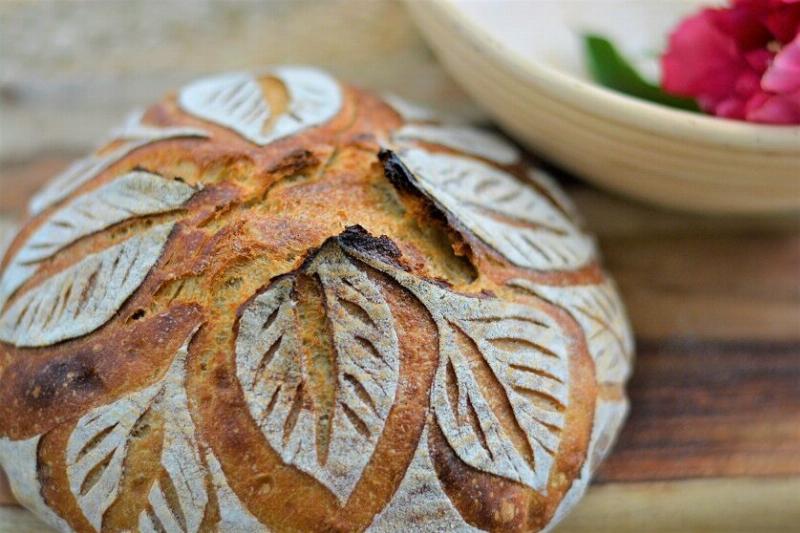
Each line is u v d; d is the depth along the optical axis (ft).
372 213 1.34
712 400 1.62
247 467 1.24
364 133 1.44
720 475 1.56
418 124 1.55
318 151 1.38
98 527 1.27
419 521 1.26
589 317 1.43
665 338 1.67
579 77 1.71
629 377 1.63
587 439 1.37
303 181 1.36
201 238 1.30
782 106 1.43
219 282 1.28
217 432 1.24
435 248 1.35
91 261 1.32
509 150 1.63
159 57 1.82
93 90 1.79
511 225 1.44
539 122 1.58
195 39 1.84
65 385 1.27
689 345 1.66
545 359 1.34
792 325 1.68
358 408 1.25
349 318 1.26
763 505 1.54
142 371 1.26
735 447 1.59
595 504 1.53
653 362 1.65
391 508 1.25
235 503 1.24
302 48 1.85
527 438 1.31
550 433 1.32
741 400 1.62
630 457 1.57
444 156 1.47
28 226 1.47
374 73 1.84
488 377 1.30
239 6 1.86
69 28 1.82
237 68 1.83
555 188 1.62
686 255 1.74
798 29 1.44
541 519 1.33
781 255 1.75
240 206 1.32
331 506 1.24
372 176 1.37
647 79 1.64
